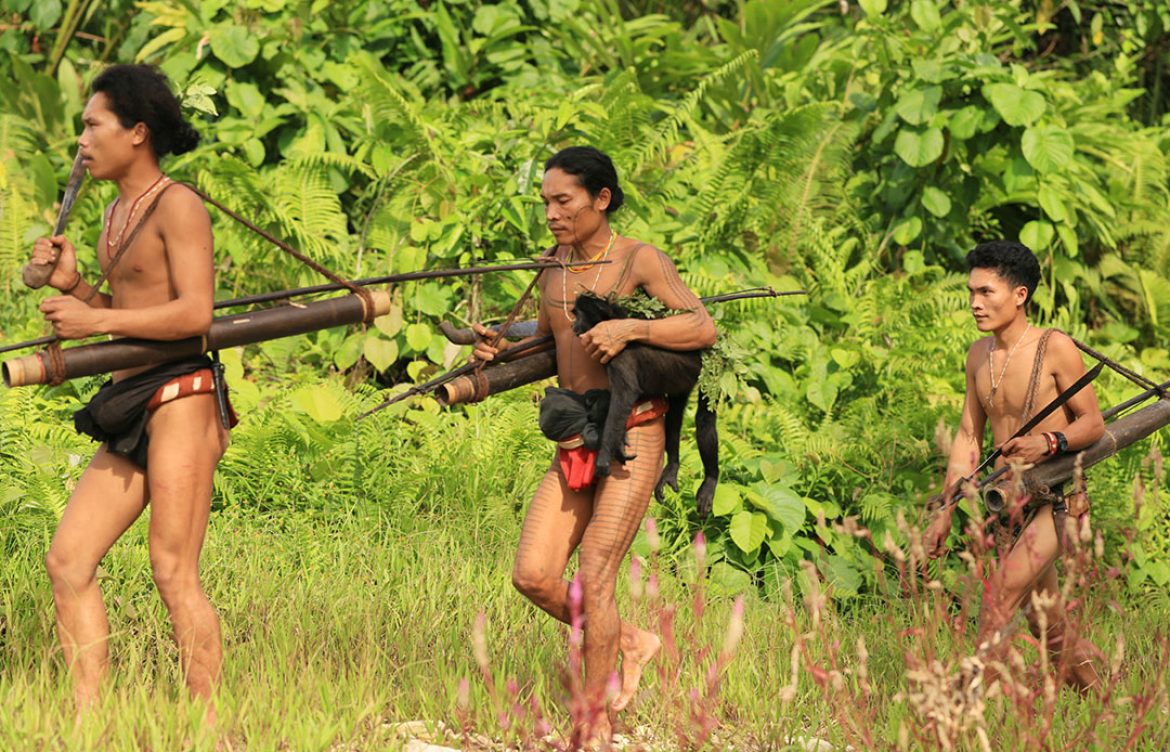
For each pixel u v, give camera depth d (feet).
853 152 59.62
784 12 66.18
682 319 27.53
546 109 56.59
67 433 42.24
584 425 27.71
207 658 27.48
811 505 41.75
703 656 30.14
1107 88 68.39
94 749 24.85
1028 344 33.06
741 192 55.06
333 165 55.26
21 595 33.71
